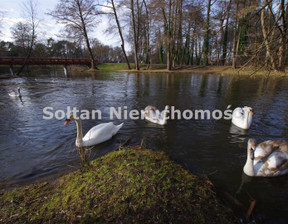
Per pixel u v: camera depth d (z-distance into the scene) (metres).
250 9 5.45
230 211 3.42
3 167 4.88
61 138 6.58
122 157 5.05
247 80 20.61
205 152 5.62
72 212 3.27
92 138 6.04
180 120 8.45
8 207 3.46
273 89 15.54
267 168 4.49
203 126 7.74
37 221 3.13
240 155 5.48
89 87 17.50
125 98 12.69
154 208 3.30
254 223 3.24
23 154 5.53
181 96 13.28
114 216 3.16
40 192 3.85
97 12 34.72
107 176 4.16
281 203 3.75
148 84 19.00
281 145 4.72
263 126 7.62
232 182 4.31
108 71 37.84
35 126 7.67
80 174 4.39
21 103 11.41
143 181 3.94
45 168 4.83
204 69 33.59
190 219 3.15
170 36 27.84
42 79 24.88
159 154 5.32
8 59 31.53
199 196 3.66
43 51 49.38
